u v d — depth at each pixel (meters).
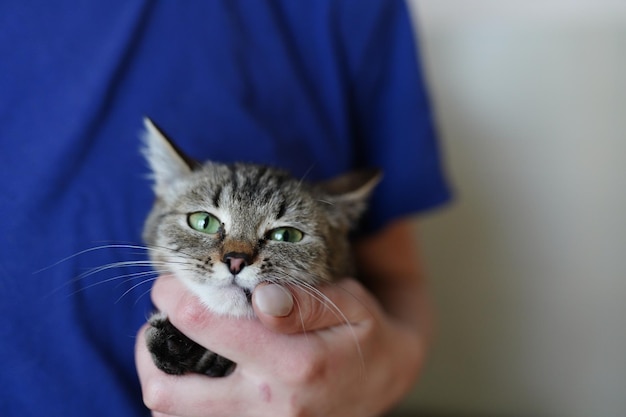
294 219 0.31
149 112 0.33
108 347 0.29
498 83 0.50
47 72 0.31
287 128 0.36
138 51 0.33
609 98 0.48
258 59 0.36
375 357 0.31
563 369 0.54
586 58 0.48
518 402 0.56
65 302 0.29
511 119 0.50
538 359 0.54
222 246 0.29
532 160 0.51
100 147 0.31
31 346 0.29
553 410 0.55
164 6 0.33
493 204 0.52
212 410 0.27
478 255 0.54
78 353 0.29
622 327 0.52
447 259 0.54
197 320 0.27
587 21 0.47
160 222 0.31
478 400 0.57
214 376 0.28
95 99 0.31
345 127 0.38
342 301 0.29
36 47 0.31
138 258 0.31
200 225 0.30
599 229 0.51
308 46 0.37
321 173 0.37
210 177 0.32
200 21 0.34
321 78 0.38
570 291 0.52
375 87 0.39
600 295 0.52
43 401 0.29
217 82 0.34
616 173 0.49
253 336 0.27
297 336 0.27
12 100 0.31
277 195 0.31
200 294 0.28
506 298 0.54
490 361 0.56
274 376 0.27
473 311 0.55
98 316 0.30
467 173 0.52
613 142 0.49
